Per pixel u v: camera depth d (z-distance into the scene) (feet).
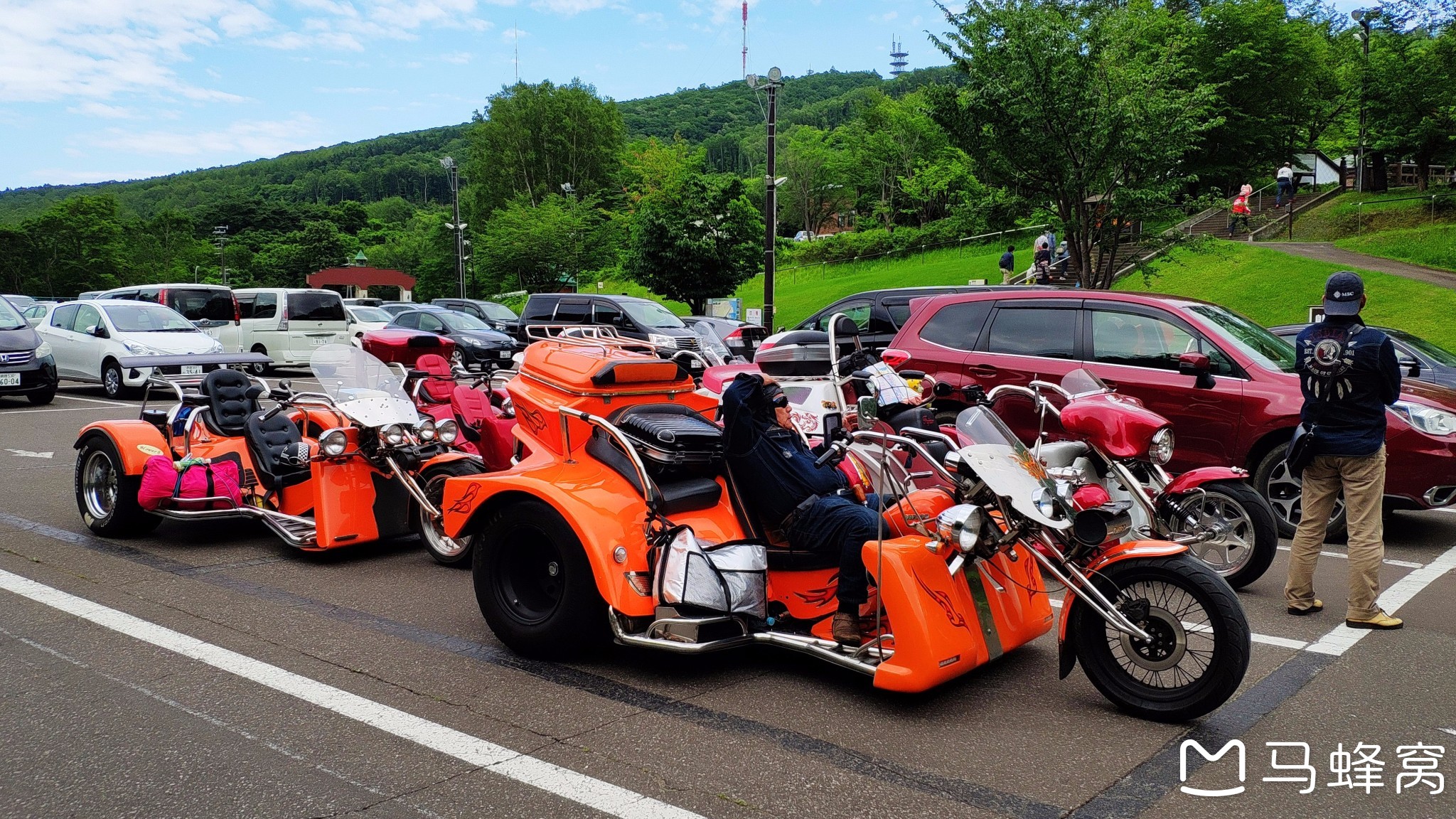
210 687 14.42
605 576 14.69
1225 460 24.72
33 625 17.07
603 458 16.10
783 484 15.46
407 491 22.34
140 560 21.71
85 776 11.59
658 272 111.45
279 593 19.36
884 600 13.73
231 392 24.44
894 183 233.55
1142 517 16.92
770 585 16.07
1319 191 140.46
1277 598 19.84
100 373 54.34
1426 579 21.38
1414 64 127.95
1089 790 11.56
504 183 279.69
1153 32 95.91
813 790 11.44
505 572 16.22
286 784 11.46
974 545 13.33
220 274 342.85
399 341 27.53
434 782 11.55
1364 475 17.76
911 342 30.42
